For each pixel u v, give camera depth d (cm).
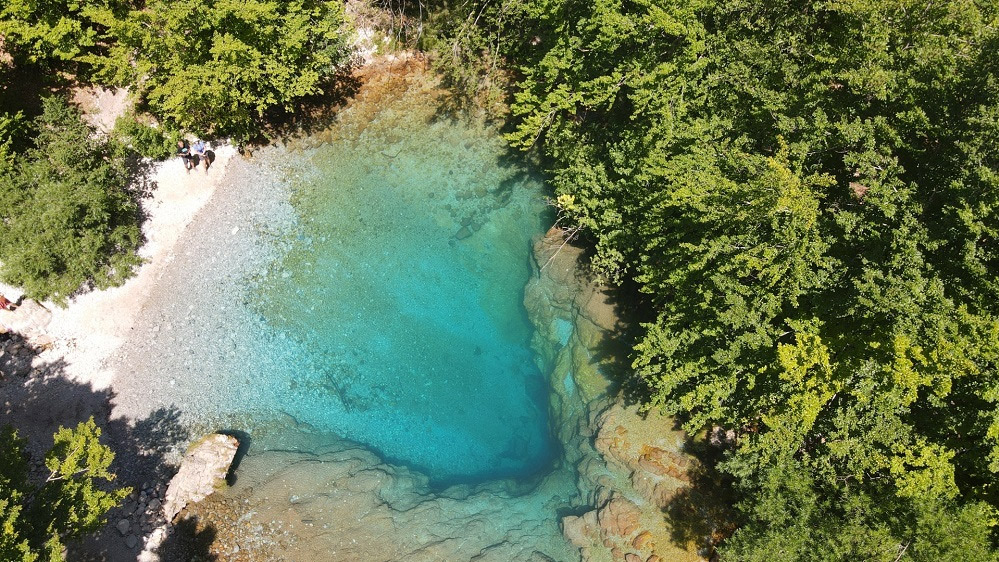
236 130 3366
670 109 2416
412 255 3294
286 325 3092
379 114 3572
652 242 2397
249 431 2856
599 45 2522
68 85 3231
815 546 1984
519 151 3484
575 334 2995
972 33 2019
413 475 2800
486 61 3631
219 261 3188
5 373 2839
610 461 2625
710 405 2320
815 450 2238
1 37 3042
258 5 2780
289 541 2533
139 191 3197
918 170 2080
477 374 3114
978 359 1823
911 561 1844
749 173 2194
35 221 2677
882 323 1970
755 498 2178
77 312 2962
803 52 2345
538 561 2480
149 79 2962
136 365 2934
